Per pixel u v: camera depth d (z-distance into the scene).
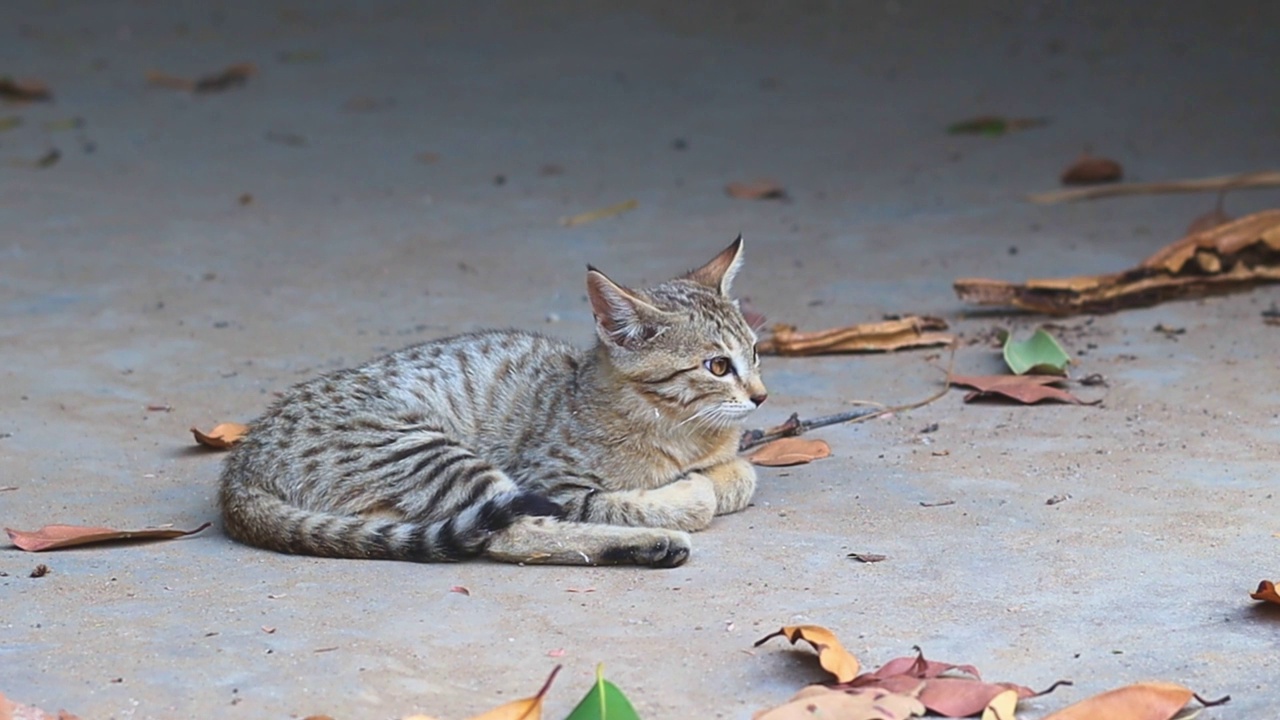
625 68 28.27
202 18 34.06
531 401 10.24
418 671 7.36
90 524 9.74
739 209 18.98
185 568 8.88
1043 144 21.81
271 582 8.60
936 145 22.11
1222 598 8.14
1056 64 26.92
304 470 9.62
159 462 11.04
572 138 23.36
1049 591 8.27
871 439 11.18
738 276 15.93
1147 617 7.92
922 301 14.87
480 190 20.33
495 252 17.25
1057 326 13.88
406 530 9.01
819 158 21.62
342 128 24.44
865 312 14.55
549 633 7.81
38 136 24.03
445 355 10.50
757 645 7.38
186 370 13.22
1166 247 15.21
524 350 10.66
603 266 16.47
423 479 9.51
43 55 30.47
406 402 10.05
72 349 13.86
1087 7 31.22
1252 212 17.58
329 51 30.56
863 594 8.27
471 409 10.30
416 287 15.92
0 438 11.50
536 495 9.48
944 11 31.69
